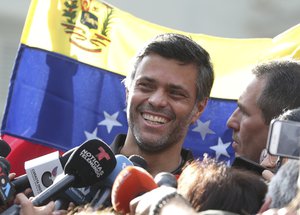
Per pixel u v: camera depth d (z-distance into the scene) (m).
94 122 8.37
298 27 8.18
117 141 6.88
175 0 20.08
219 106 8.27
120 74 8.38
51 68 8.31
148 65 6.61
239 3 20.16
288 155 4.39
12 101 8.30
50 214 5.48
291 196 4.17
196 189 4.52
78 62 8.36
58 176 5.85
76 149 5.66
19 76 8.30
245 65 8.30
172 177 4.93
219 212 3.82
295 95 6.60
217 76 8.31
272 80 6.64
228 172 4.61
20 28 20.41
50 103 8.32
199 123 8.27
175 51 6.58
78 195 5.81
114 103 8.38
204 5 20.09
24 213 5.42
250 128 6.68
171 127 6.60
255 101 6.66
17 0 20.33
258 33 20.19
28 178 6.18
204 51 6.71
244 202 4.50
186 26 20.11
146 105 6.59
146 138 6.58
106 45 8.38
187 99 6.62
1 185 5.44
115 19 8.40
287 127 4.40
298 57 8.07
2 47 20.28
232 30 20.19
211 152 8.24
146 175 4.68
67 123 8.34
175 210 3.96
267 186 4.59
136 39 8.38
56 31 8.33
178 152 6.71
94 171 5.64
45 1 8.34
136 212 4.19
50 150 8.34
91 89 8.37
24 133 8.28
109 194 5.71
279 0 20.14
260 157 6.68
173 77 6.57
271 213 3.93
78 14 8.37
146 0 20.05
